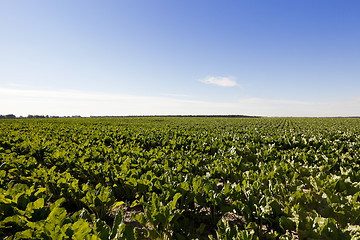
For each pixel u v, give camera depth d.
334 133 14.66
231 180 4.96
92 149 7.61
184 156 6.60
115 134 12.41
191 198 3.60
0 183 4.12
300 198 3.50
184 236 2.91
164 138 11.08
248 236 2.39
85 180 5.42
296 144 9.75
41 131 14.98
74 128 17.62
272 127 22.06
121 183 4.41
